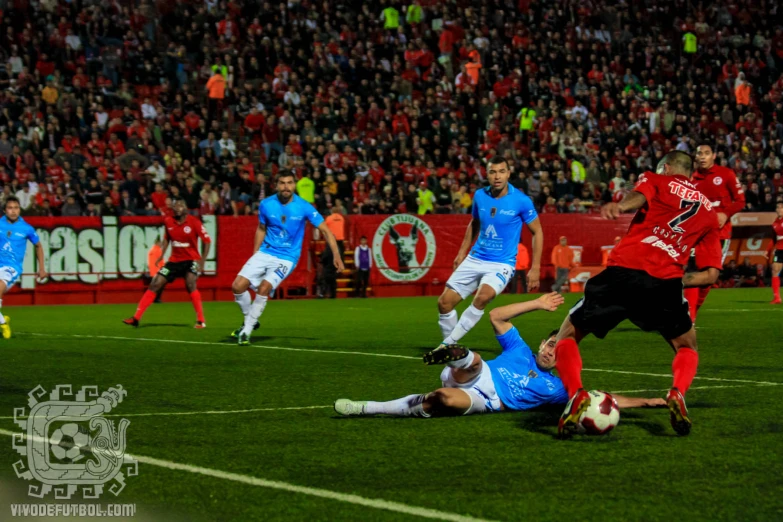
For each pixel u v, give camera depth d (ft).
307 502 18.76
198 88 115.55
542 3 145.79
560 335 27.14
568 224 111.24
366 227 103.30
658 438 24.75
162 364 41.88
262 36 122.62
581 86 133.90
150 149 102.27
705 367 40.63
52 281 90.53
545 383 27.89
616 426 26.18
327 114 113.50
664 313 26.32
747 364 41.73
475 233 45.42
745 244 121.39
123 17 117.91
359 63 124.77
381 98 120.57
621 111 136.05
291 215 52.01
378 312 77.77
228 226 97.25
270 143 110.01
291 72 118.62
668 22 153.69
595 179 120.78
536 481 20.38
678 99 139.23
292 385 35.37
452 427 26.13
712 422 27.14
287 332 58.95
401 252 104.78
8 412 29.09
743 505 18.60
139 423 27.22
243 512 18.16
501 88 127.75
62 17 111.75
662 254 26.16
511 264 44.19
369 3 135.44
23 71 104.22
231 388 34.53
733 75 146.30
